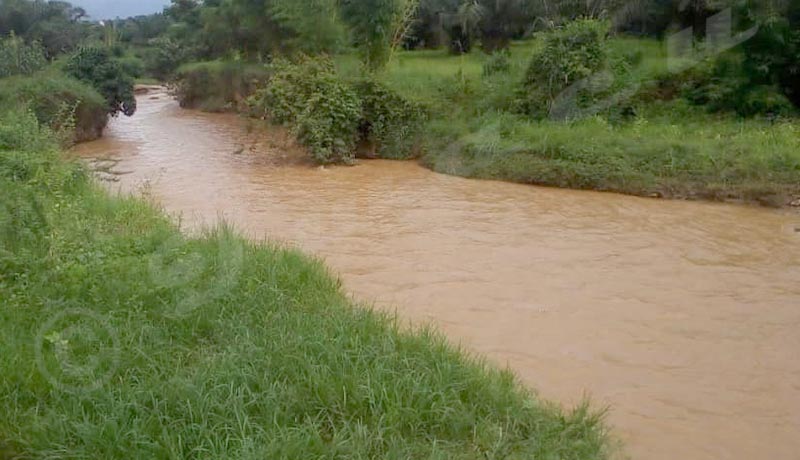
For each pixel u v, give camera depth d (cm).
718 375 446
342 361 382
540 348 482
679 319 536
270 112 1310
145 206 732
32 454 304
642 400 412
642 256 696
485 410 358
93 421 327
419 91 1370
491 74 1410
